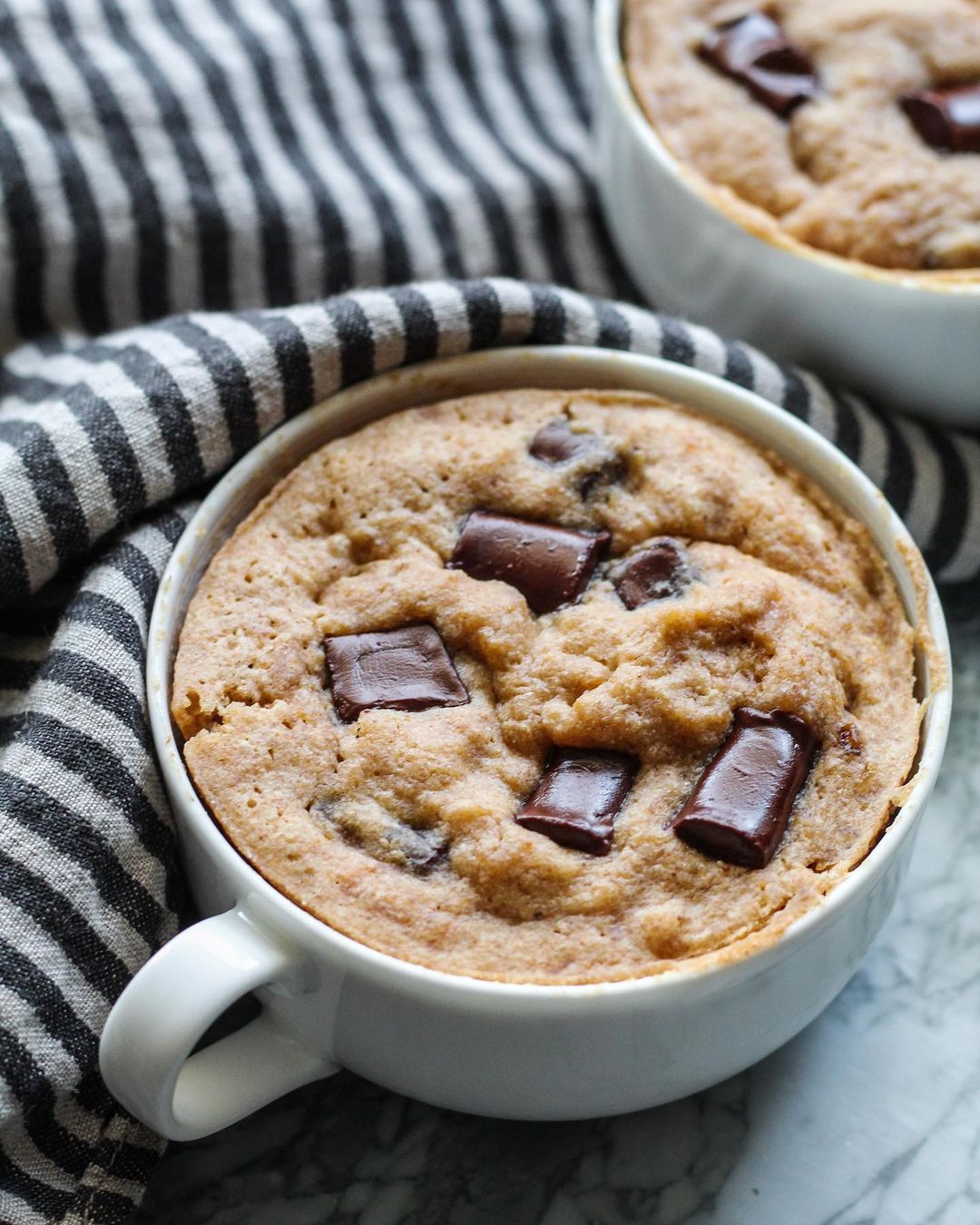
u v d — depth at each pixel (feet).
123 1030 1.08
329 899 1.13
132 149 1.42
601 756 1.18
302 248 1.44
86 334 1.44
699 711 1.17
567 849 1.15
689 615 1.19
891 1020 1.25
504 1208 1.20
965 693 1.37
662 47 1.44
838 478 1.26
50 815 1.17
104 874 1.18
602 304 1.34
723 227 1.36
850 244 1.37
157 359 1.27
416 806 1.16
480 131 1.52
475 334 1.31
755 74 1.42
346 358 1.28
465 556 1.23
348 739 1.18
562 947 1.12
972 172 1.38
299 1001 1.14
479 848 1.14
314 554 1.24
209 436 1.26
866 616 1.23
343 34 1.51
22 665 1.27
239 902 1.13
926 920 1.28
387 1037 1.13
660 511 1.24
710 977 1.09
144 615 1.23
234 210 1.42
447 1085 1.15
